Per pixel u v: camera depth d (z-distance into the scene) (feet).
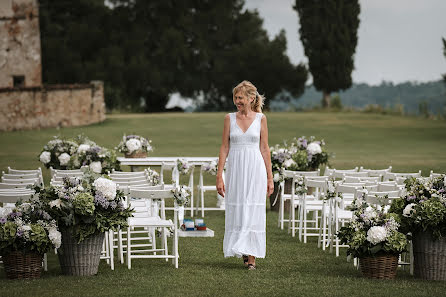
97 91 138.00
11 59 150.00
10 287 27.14
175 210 32.37
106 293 26.16
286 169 52.65
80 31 216.13
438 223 29.48
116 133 119.96
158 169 76.43
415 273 30.60
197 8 239.09
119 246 33.73
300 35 209.67
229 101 249.34
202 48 228.84
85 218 29.37
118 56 213.66
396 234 29.35
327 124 142.20
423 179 32.17
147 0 226.58
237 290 26.94
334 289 27.22
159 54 221.46
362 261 30.01
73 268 29.84
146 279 29.01
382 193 33.42
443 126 142.00
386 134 128.06
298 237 42.16
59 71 212.43
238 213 31.60
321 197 49.98
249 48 229.86
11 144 100.94
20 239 28.76
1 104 119.24
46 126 126.11
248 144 31.86
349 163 84.84
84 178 30.40
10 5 148.97
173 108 234.58
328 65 204.74
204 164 50.90
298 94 240.53
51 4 225.15
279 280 28.94
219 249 37.40
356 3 205.05
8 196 30.94
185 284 28.02
